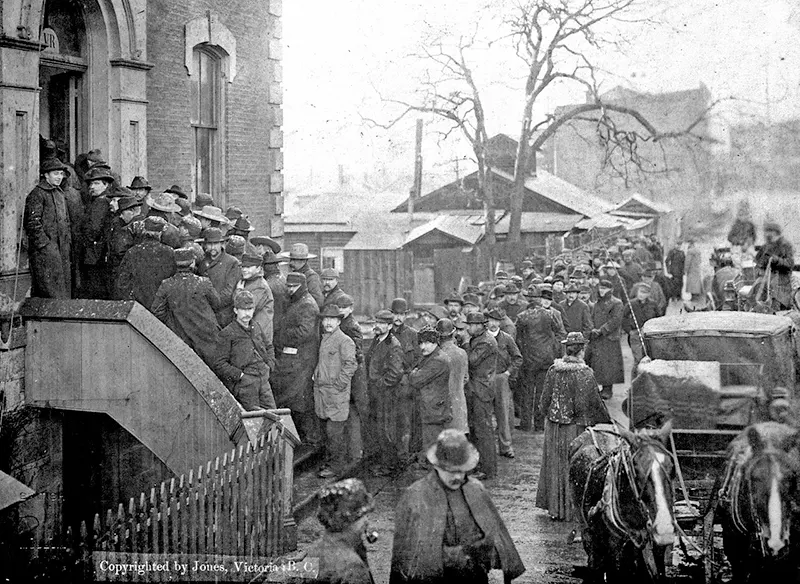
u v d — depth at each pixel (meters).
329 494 6.42
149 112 13.59
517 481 11.89
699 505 8.63
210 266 10.68
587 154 48.88
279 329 12.19
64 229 10.07
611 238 34.12
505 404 13.18
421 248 33.72
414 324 19.31
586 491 7.71
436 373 11.45
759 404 9.03
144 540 7.37
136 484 11.67
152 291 10.13
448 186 38.88
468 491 6.39
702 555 7.76
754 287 13.73
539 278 18.48
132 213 10.69
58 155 11.45
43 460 10.05
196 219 11.12
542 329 14.82
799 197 36.91
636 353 12.73
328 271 12.79
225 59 15.53
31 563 8.45
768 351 9.49
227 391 9.17
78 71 12.41
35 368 9.52
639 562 7.30
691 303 25.14
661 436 7.25
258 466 8.53
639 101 41.06
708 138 39.94
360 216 39.00
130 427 9.24
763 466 7.32
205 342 9.77
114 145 12.62
